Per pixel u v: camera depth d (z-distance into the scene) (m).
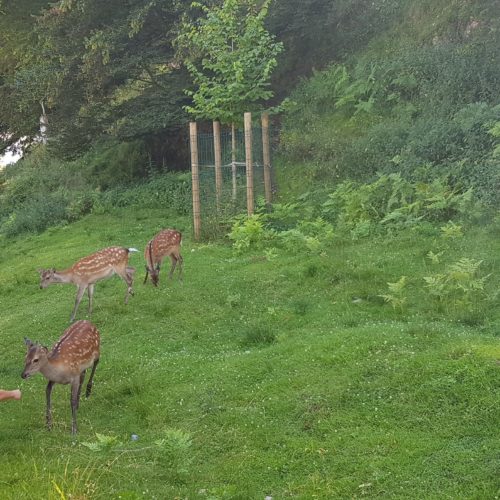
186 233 16.00
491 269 9.73
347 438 6.05
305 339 8.38
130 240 16.33
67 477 5.56
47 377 6.96
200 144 17.69
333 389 6.84
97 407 7.57
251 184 14.88
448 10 17.95
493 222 11.20
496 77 14.88
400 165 14.09
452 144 13.54
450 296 9.23
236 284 11.14
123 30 20.14
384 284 10.06
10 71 28.91
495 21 16.61
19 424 7.14
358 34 20.25
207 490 5.48
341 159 16.19
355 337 7.90
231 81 16.94
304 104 19.31
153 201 19.62
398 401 6.50
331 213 14.34
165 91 20.89
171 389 7.60
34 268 14.72
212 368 7.95
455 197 12.16
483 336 7.70
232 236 13.76
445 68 16.00
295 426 6.43
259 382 7.40
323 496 5.27
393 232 12.16
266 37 17.20
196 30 19.33
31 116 27.80
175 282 11.89
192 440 6.39
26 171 26.25
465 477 5.29
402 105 16.56
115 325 10.30
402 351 7.36
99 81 20.81
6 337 10.32
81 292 10.91
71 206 20.34
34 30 23.42
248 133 14.82
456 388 6.48
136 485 5.50
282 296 10.44
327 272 10.80
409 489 5.24
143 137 21.69
